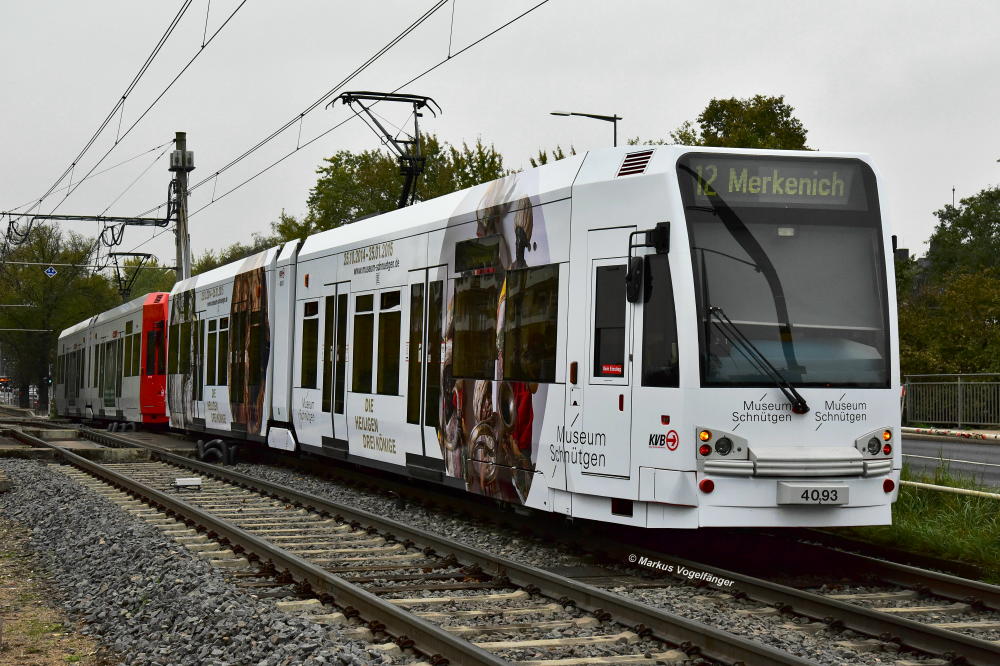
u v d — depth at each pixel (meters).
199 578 8.60
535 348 11.12
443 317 13.09
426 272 13.59
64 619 8.13
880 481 9.91
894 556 10.91
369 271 15.32
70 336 45.56
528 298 11.30
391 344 14.46
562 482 10.63
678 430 9.54
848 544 11.45
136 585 8.69
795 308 9.88
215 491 16.47
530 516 12.96
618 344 10.07
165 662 6.71
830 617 7.86
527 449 11.20
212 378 23.00
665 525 9.65
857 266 10.12
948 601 8.84
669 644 7.05
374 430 14.89
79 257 75.44
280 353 18.80
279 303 18.95
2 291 75.19
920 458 20.72
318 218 50.62
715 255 9.76
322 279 17.09
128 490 15.91
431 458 13.27
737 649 6.61
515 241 11.59
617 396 10.03
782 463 9.56
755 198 9.98
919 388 31.78
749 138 32.53
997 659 6.68
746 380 9.66
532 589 8.65
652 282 9.84
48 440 29.36
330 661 6.28
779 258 9.91
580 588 8.17
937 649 7.06
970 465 19.58
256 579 9.18
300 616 7.43
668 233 9.73
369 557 10.62
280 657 6.41
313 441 17.19
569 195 10.73
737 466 9.52
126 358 32.56
